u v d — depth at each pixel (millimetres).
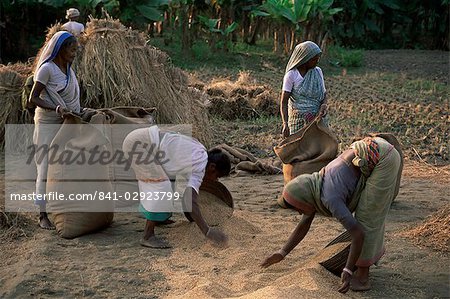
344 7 25594
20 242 5965
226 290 4883
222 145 9477
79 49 9000
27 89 6406
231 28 21312
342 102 14211
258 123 11977
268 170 8805
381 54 25188
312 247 5887
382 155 4742
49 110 6199
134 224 6512
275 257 5227
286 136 7164
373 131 11305
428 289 5023
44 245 5793
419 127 11695
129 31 9242
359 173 4848
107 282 5090
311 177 4957
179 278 5152
